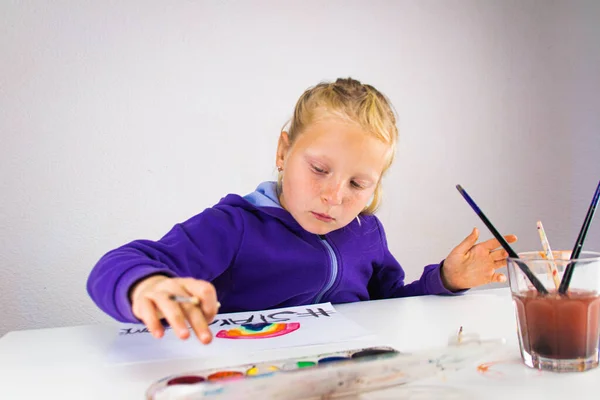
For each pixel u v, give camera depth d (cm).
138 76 136
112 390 50
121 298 56
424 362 48
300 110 100
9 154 129
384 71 155
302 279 98
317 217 96
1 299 129
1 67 127
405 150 156
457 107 161
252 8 144
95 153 134
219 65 142
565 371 51
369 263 108
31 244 130
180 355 59
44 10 130
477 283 89
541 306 51
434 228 160
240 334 66
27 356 60
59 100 131
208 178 141
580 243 57
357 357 49
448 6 161
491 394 45
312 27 149
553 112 170
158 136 138
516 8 166
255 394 42
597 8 171
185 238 87
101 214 134
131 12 135
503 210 166
